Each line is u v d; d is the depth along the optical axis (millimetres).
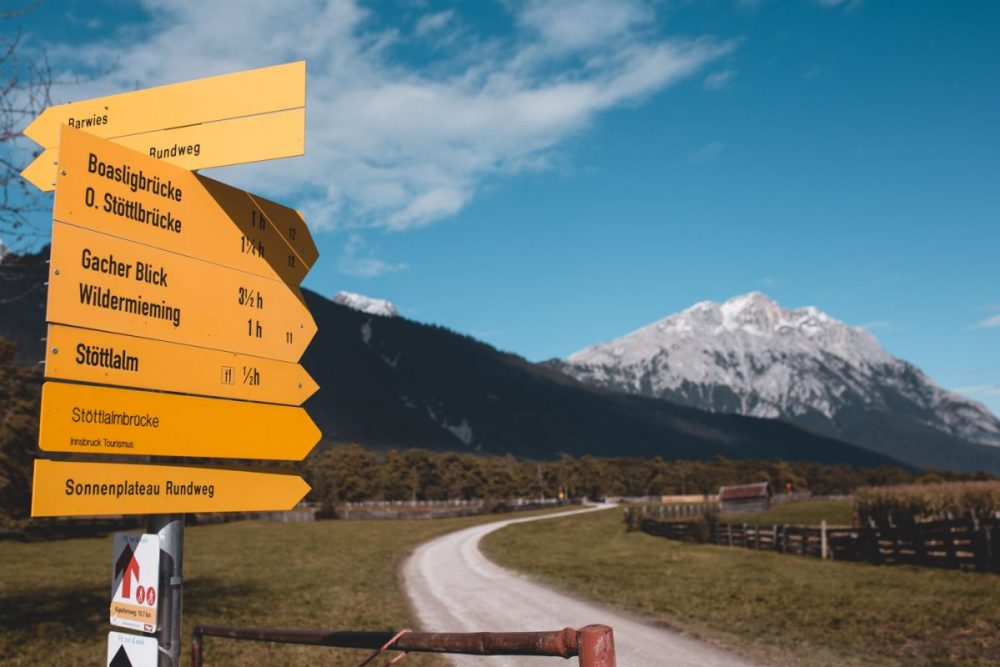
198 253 3467
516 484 139375
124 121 3742
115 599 3322
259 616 14945
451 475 135750
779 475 154750
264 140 3520
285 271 3947
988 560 18109
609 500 141500
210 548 36156
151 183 3291
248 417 3604
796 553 26812
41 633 12219
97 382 2967
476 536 47469
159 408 3184
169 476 3201
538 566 26766
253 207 3797
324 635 3682
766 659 10891
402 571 26188
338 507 90000
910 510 28703
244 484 3551
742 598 16781
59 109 3799
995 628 11789
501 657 11680
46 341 2814
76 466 2855
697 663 10812
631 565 25719
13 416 38844
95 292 3006
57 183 2904
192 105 3656
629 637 12914
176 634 3182
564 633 2648
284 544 39562
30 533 41344
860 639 11797
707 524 35188
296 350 3943
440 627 14594
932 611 13562
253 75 3609
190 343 3373
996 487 26844
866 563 22312
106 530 47469
